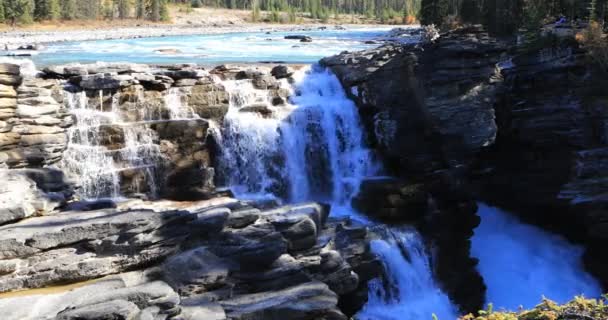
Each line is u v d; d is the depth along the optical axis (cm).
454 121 2153
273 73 2312
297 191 2158
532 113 2198
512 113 2259
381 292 1817
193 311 1248
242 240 1459
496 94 2223
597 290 2081
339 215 2002
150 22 11269
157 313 1173
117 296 1159
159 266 1363
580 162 2077
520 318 837
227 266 1399
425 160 2172
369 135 2302
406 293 1881
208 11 14438
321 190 2197
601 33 2156
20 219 1357
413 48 2275
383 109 2244
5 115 1579
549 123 2164
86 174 1780
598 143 2080
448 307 1927
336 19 15688
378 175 2262
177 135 1936
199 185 1931
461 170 2216
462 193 2220
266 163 2098
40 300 1139
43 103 1688
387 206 2036
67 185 1600
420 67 2169
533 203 2269
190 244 1436
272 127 2102
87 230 1291
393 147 2217
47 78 1855
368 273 1750
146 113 1925
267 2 16250
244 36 8175
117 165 1842
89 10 9994
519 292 2069
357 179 2166
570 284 2108
